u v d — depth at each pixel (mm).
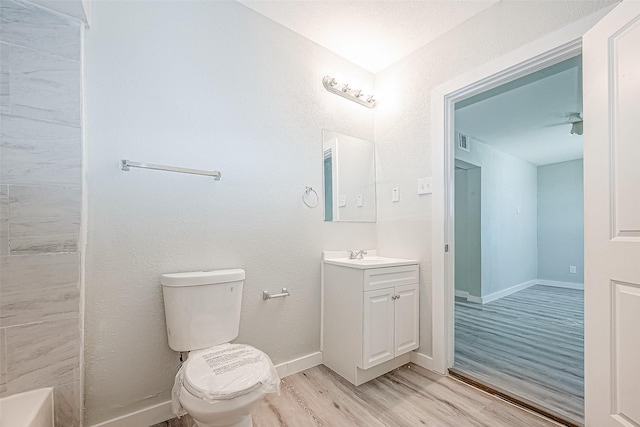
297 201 2025
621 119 1178
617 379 1180
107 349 1352
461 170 4277
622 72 1174
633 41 1132
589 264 1305
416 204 2158
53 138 1211
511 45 1696
